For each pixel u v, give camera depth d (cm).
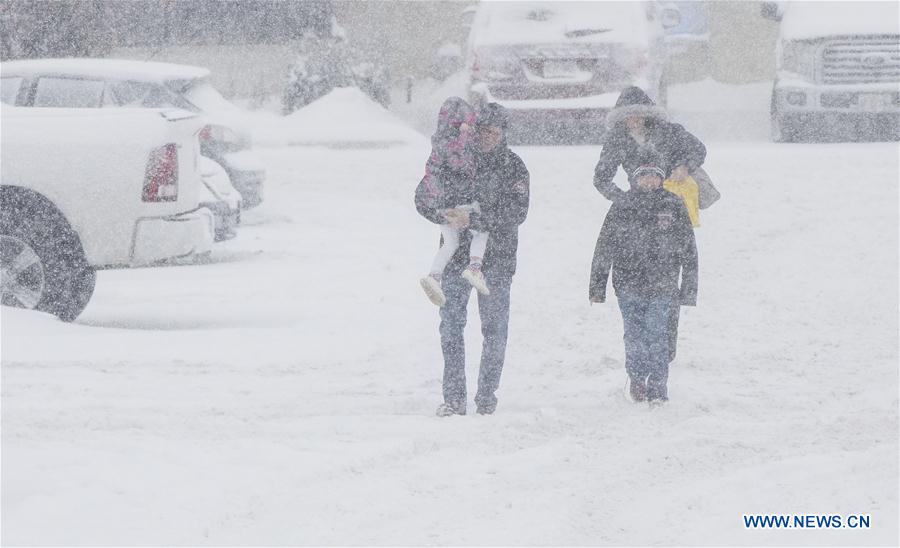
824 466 1712
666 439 1895
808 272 3231
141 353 2516
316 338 2677
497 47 5000
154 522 1499
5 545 1425
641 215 2141
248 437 1889
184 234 2750
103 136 2722
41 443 1836
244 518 1514
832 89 5122
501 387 2291
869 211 3781
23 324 2666
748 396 2209
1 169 2714
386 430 1930
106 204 2711
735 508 1551
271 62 7156
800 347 2616
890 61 5103
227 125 3962
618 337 2719
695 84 7300
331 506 1554
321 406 2106
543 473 1708
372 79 6819
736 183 4197
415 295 3147
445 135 2023
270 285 3266
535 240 3822
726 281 3189
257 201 4047
